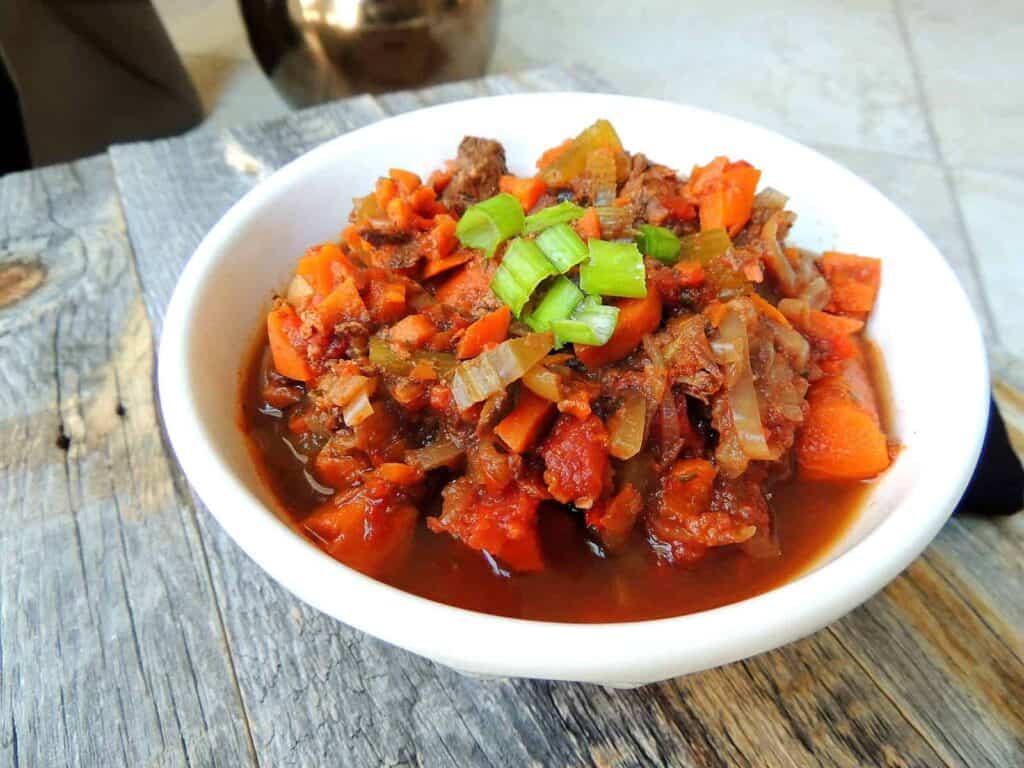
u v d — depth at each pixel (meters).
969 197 0.44
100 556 0.18
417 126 0.22
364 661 0.17
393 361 0.16
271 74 0.48
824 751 0.15
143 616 0.17
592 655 0.11
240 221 0.19
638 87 0.55
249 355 0.18
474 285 0.18
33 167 0.43
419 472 0.16
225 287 0.18
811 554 0.16
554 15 0.63
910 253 0.18
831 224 0.20
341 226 0.21
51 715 0.16
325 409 0.16
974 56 0.56
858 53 0.57
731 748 0.15
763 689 0.16
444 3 0.43
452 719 0.16
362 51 0.44
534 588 0.15
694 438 0.16
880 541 0.13
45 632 0.17
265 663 0.17
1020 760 0.15
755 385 0.16
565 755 0.15
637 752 0.15
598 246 0.16
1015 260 0.40
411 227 0.19
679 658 0.11
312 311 0.17
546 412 0.15
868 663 0.17
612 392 0.16
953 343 0.16
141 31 0.46
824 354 0.18
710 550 0.15
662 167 0.20
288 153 0.29
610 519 0.15
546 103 0.23
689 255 0.18
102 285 0.25
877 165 0.46
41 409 0.21
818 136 0.49
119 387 0.22
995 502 0.19
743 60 0.57
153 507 0.19
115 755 0.15
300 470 0.17
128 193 0.28
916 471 0.15
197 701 0.16
